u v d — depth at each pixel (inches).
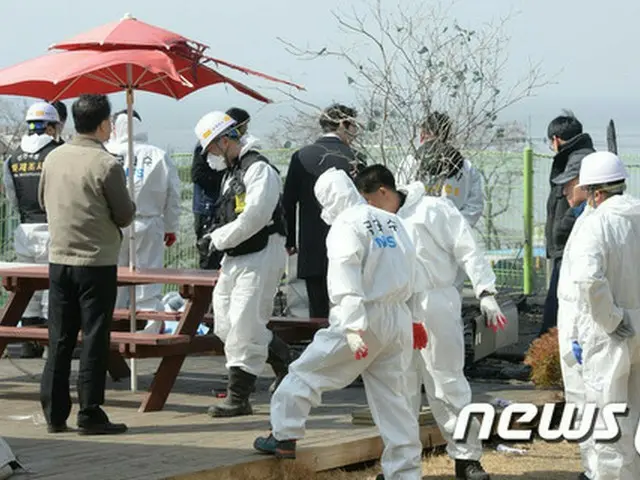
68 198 366.3
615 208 328.5
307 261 471.5
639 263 328.8
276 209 402.3
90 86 452.8
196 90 455.2
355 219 316.2
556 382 432.8
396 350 323.6
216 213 400.5
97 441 364.5
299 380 333.7
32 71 395.5
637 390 335.3
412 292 334.6
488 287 344.5
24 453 346.6
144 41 400.2
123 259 521.7
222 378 488.1
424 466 378.3
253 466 336.5
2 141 669.3
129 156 442.3
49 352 375.6
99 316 369.1
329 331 331.0
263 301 402.0
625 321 326.3
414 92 407.8
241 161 395.5
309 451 350.0
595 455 341.1
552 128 483.5
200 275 424.8
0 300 617.9
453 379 349.1
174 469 325.4
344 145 461.4
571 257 333.1
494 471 378.3
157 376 415.2
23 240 528.4
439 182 410.3
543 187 713.0
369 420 389.4
